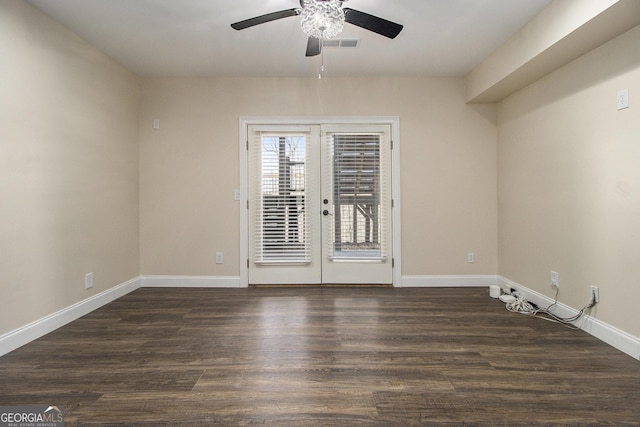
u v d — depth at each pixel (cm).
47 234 232
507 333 230
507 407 148
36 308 223
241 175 354
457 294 327
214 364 187
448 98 352
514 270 321
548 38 220
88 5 219
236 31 255
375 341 218
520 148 308
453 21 241
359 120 354
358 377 173
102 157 291
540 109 278
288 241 357
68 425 136
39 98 224
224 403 151
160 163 352
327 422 139
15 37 206
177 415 143
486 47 283
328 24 185
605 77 212
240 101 353
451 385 166
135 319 260
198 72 338
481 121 352
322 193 357
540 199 280
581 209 234
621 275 202
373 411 146
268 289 347
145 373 177
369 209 356
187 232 354
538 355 197
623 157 200
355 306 290
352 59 307
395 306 290
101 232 291
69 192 253
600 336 217
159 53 293
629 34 195
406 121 353
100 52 288
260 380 171
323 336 226
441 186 354
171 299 312
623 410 145
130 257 337
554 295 263
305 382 169
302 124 356
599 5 179
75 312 258
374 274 358
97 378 172
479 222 354
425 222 355
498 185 349
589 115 226
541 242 279
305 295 325
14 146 206
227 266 356
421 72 340
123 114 322
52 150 236
